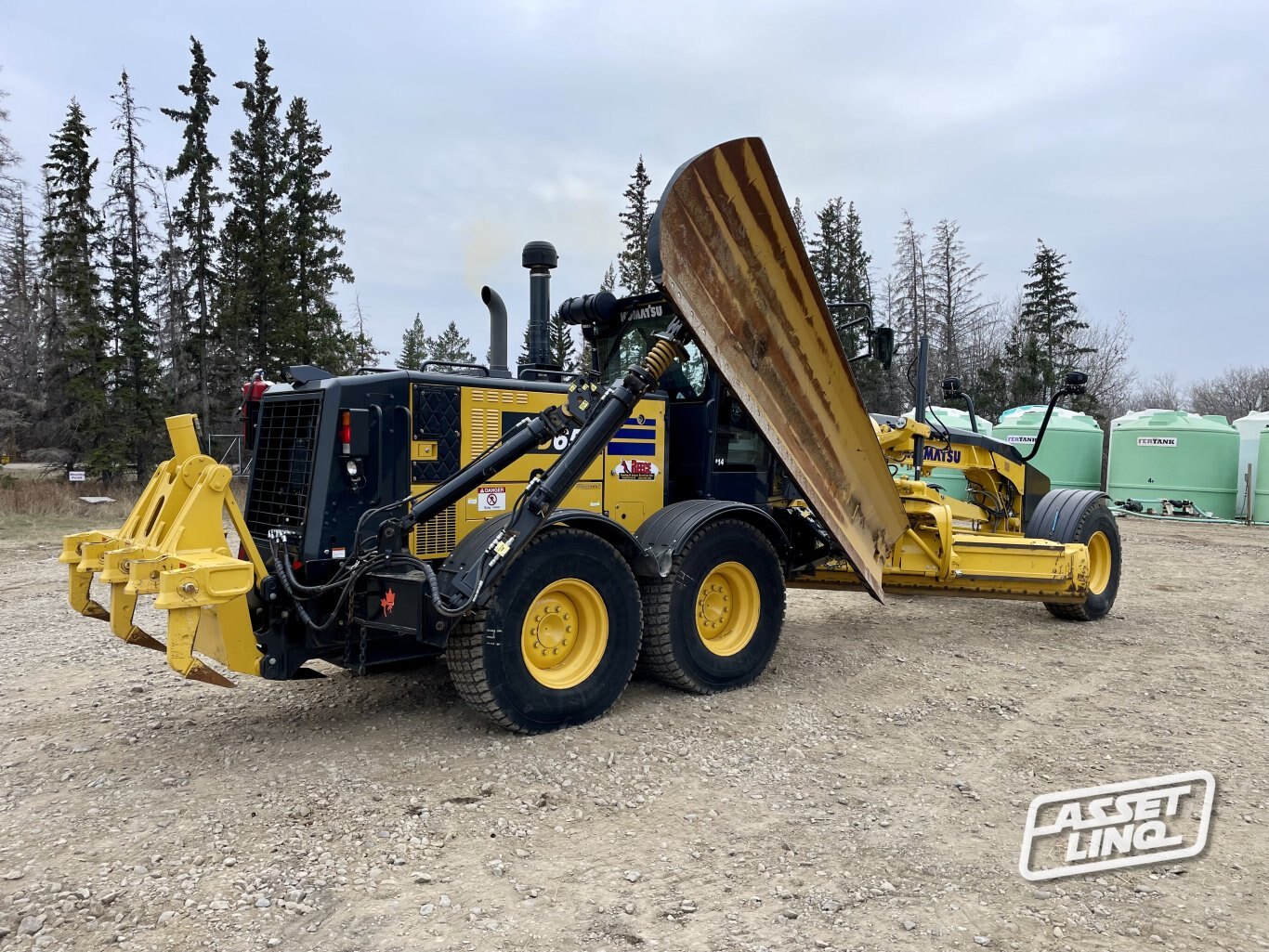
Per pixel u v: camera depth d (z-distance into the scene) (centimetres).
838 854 343
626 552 509
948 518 691
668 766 429
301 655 446
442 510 466
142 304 2738
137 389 2617
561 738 462
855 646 690
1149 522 1784
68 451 2697
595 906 301
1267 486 1716
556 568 468
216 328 2756
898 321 4288
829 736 479
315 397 462
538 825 365
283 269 2820
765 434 519
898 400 3556
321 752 447
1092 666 637
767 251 510
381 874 322
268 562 482
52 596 928
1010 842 355
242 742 464
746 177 482
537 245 634
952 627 768
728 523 551
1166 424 1844
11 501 1884
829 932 286
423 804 384
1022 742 474
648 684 569
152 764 432
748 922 291
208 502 422
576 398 482
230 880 318
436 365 549
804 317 541
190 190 2720
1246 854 346
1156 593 973
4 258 2903
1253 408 5297
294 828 361
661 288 440
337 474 457
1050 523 791
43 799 391
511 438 475
